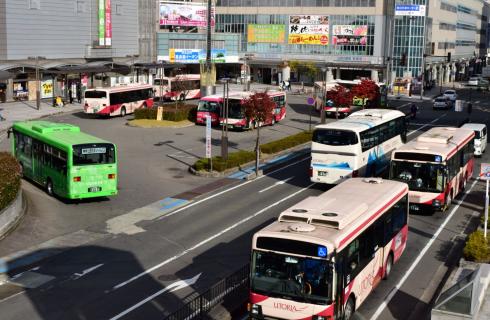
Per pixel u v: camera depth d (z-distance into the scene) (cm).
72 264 2181
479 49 18225
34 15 6750
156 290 1945
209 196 3142
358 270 1719
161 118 5606
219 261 2214
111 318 1739
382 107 7025
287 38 11044
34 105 6588
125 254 2288
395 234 2125
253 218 2750
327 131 3188
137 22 8462
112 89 5909
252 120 5197
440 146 2906
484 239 2208
